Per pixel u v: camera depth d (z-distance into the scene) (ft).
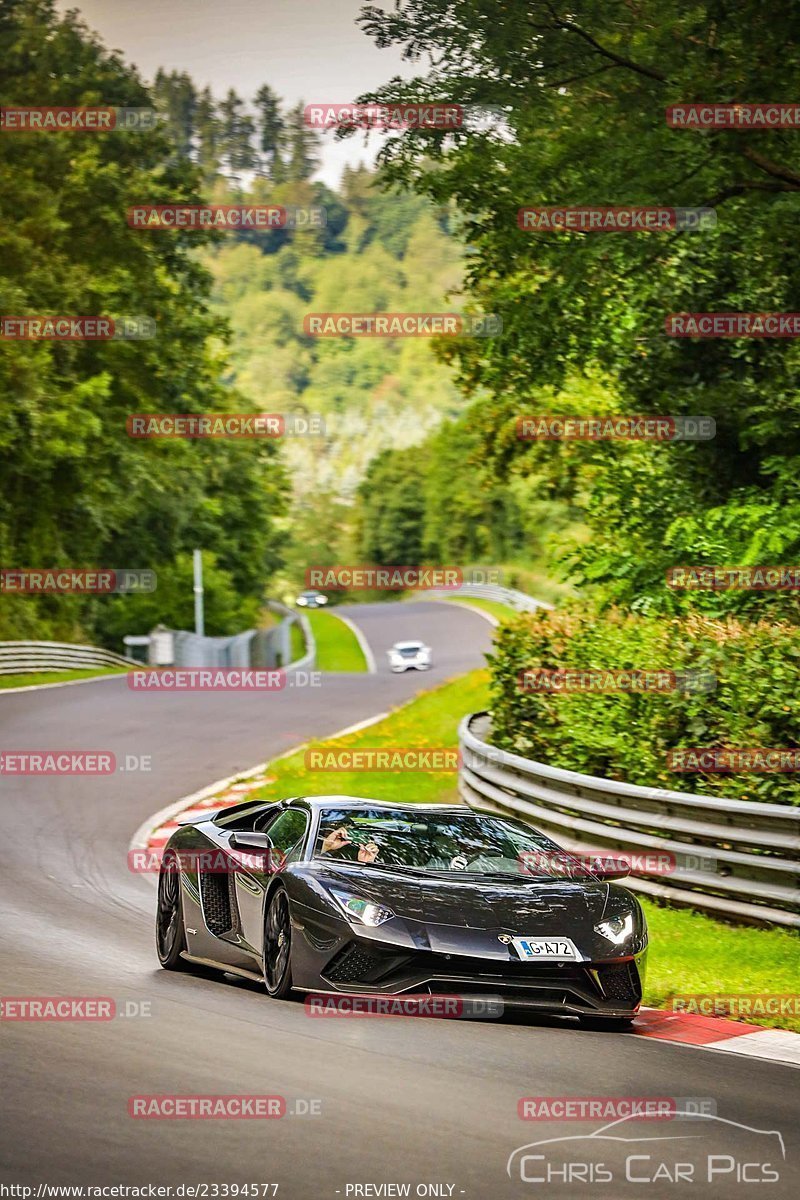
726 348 107.76
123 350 285.02
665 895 65.82
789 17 80.43
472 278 103.24
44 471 276.21
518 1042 40.29
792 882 60.34
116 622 374.22
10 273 262.67
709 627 73.51
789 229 91.71
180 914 52.24
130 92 298.35
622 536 111.55
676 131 88.69
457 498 625.00
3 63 295.28
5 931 57.93
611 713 76.28
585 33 92.43
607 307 102.27
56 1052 36.40
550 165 94.17
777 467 94.07
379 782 112.98
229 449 381.19
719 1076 37.37
